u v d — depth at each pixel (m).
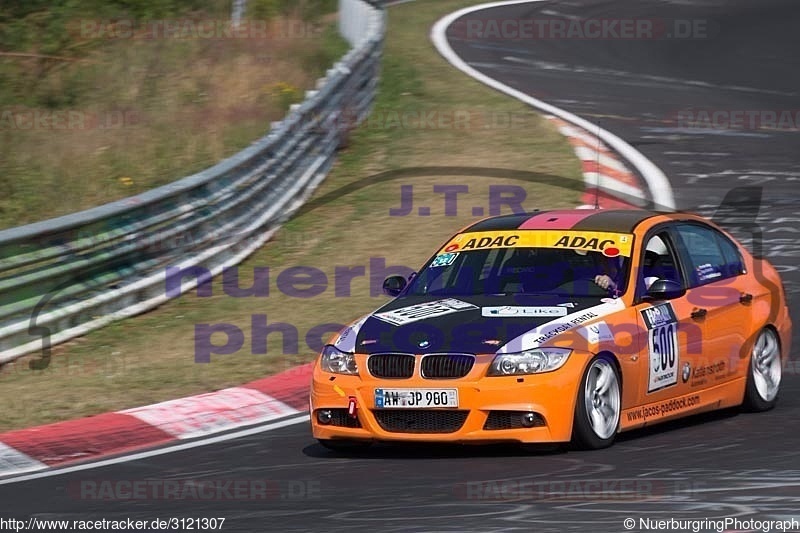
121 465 27.86
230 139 68.44
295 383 35.06
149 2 96.19
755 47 100.62
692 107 78.00
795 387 34.06
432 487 23.59
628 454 25.89
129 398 34.12
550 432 25.50
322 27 101.19
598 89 83.44
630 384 27.20
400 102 76.75
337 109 65.75
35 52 87.81
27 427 31.67
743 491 22.20
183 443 29.97
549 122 70.75
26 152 68.31
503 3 121.88
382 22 82.88
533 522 20.45
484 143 66.62
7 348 38.78
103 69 83.69
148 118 73.94
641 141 67.69
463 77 85.12
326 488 24.14
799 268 45.62
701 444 26.91
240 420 32.16
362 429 26.55
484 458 26.08
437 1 121.94
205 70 81.50
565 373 25.62
